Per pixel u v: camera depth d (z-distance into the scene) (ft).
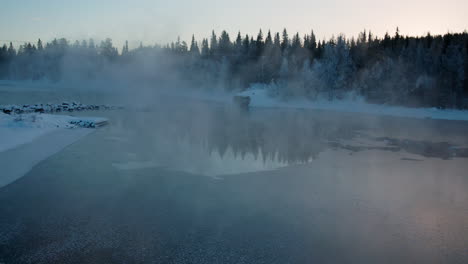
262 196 38.52
